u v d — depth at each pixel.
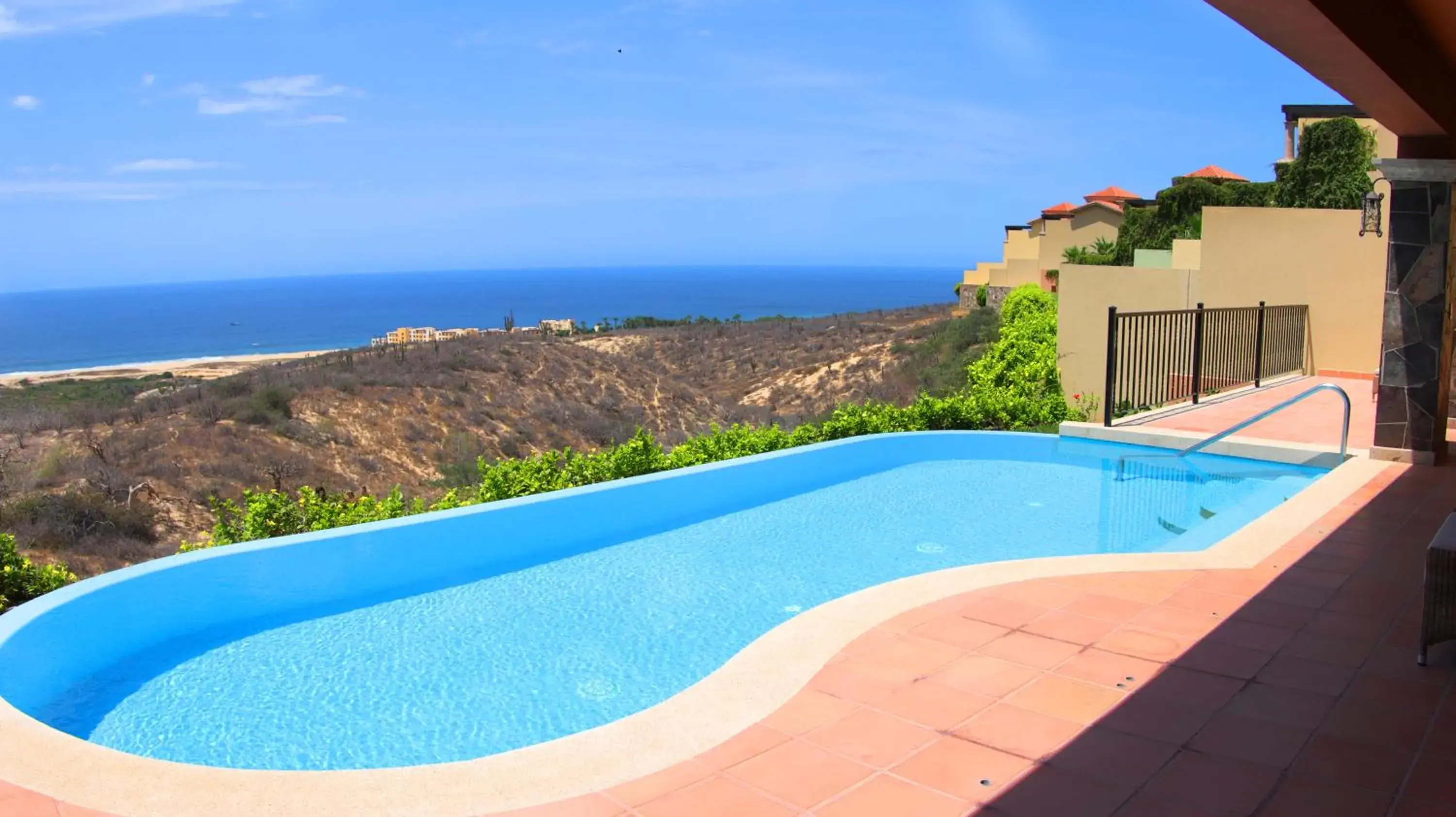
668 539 6.60
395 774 2.54
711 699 3.04
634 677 4.38
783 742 2.74
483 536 6.05
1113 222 28.47
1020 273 31.45
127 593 4.64
